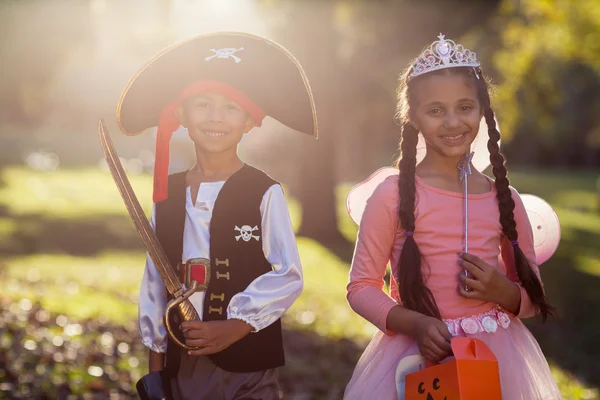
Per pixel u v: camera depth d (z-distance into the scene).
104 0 26.14
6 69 27.91
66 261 16.55
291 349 9.58
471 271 3.19
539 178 50.06
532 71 19.02
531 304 3.35
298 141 22.23
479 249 3.32
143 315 3.52
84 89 47.97
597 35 17.89
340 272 17.84
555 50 19.30
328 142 21.61
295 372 8.32
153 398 3.40
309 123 3.53
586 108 46.91
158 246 3.24
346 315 12.66
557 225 3.79
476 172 3.52
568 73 38.88
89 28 27.11
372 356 3.43
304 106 3.51
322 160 21.72
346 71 20.73
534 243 3.83
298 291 3.41
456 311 3.28
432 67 3.31
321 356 9.37
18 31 26.42
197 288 3.35
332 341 10.29
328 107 21.27
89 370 6.97
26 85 29.19
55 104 48.41
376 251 3.39
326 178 21.80
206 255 3.41
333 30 19.91
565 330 13.73
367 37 19.94
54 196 28.80
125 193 3.21
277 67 3.44
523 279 3.31
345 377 8.42
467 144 3.34
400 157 3.46
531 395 3.29
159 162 3.50
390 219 3.38
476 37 19.61
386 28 19.22
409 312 3.21
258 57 3.42
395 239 3.41
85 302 10.63
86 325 8.88
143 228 3.22
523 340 3.43
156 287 3.52
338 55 20.39
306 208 21.91
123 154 45.88
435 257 3.31
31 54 27.12
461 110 3.30
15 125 46.34
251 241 3.42
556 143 56.31
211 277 3.40
